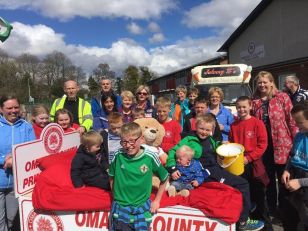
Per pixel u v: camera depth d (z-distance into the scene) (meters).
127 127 2.99
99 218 3.27
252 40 22.12
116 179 3.06
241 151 3.66
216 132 4.54
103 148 3.90
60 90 58.69
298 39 18.08
